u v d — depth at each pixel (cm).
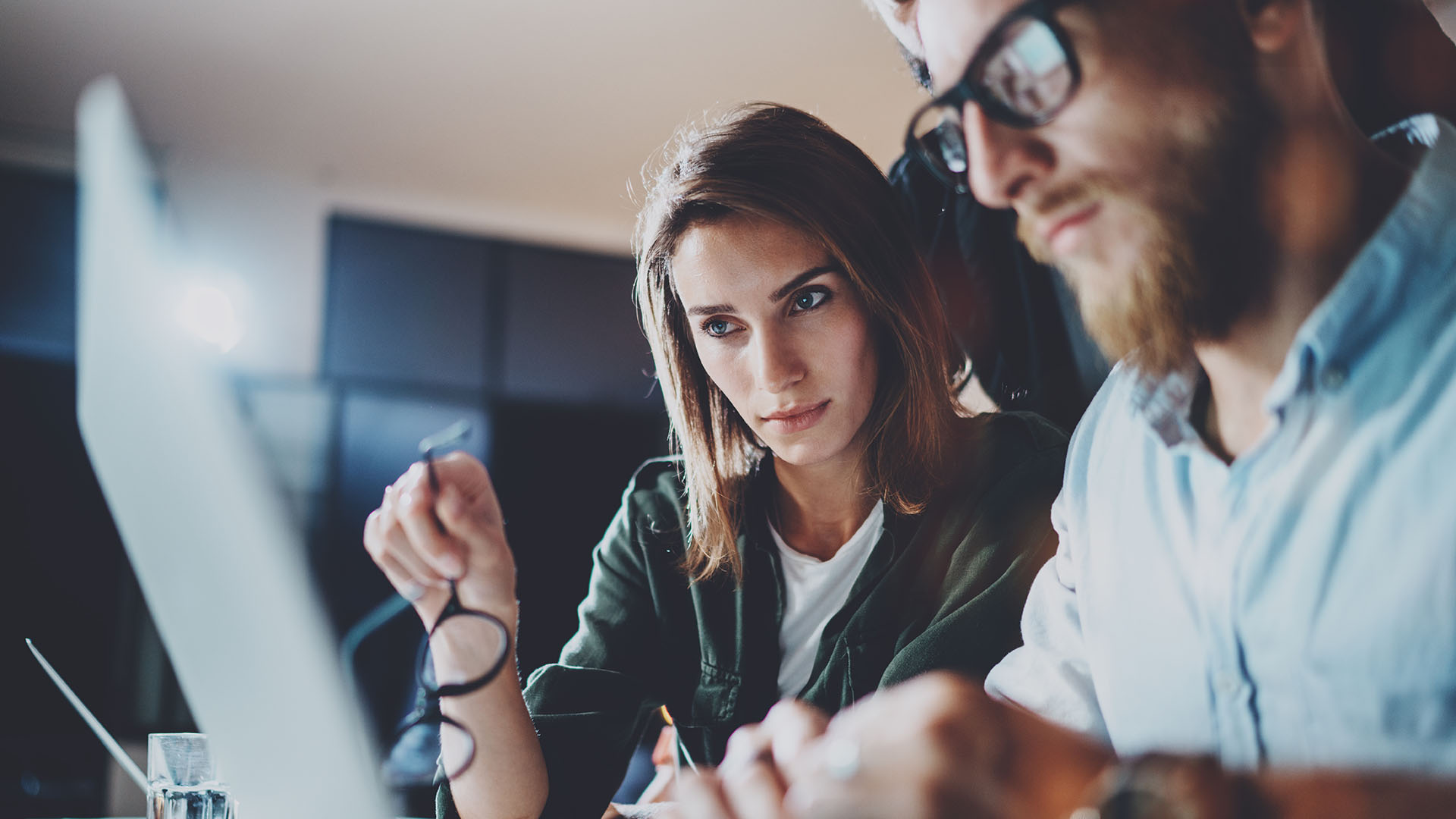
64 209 409
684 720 113
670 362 108
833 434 96
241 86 400
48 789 351
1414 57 68
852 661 98
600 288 497
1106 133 49
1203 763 32
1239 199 51
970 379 125
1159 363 58
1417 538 52
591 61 394
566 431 481
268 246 445
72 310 405
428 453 80
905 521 100
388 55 387
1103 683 68
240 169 439
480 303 479
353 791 60
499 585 82
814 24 376
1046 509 95
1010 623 90
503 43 381
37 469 390
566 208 486
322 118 422
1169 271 52
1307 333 53
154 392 59
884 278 95
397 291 466
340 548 412
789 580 107
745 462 109
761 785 35
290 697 61
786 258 92
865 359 96
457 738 85
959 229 137
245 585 60
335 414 438
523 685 118
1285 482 56
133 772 91
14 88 390
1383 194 54
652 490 118
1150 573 65
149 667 372
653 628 113
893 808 32
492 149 447
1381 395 53
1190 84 49
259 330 441
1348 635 53
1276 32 50
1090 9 48
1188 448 62
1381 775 32
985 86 50
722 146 94
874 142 438
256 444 419
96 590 379
